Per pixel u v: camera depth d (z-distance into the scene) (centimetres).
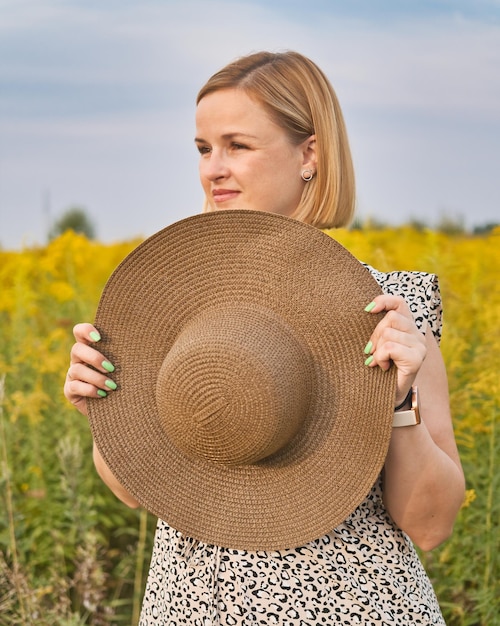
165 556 219
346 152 232
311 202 230
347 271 199
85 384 215
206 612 206
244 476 207
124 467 214
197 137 230
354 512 206
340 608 200
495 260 625
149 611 224
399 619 202
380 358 191
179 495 211
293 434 200
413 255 671
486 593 379
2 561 389
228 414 195
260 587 203
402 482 202
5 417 542
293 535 201
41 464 501
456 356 455
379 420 196
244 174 223
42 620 381
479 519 403
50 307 705
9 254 824
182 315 212
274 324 200
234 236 206
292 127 225
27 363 568
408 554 210
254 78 223
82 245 767
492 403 399
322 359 201
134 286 213
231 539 205
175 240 209
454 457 212
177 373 199
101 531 526
